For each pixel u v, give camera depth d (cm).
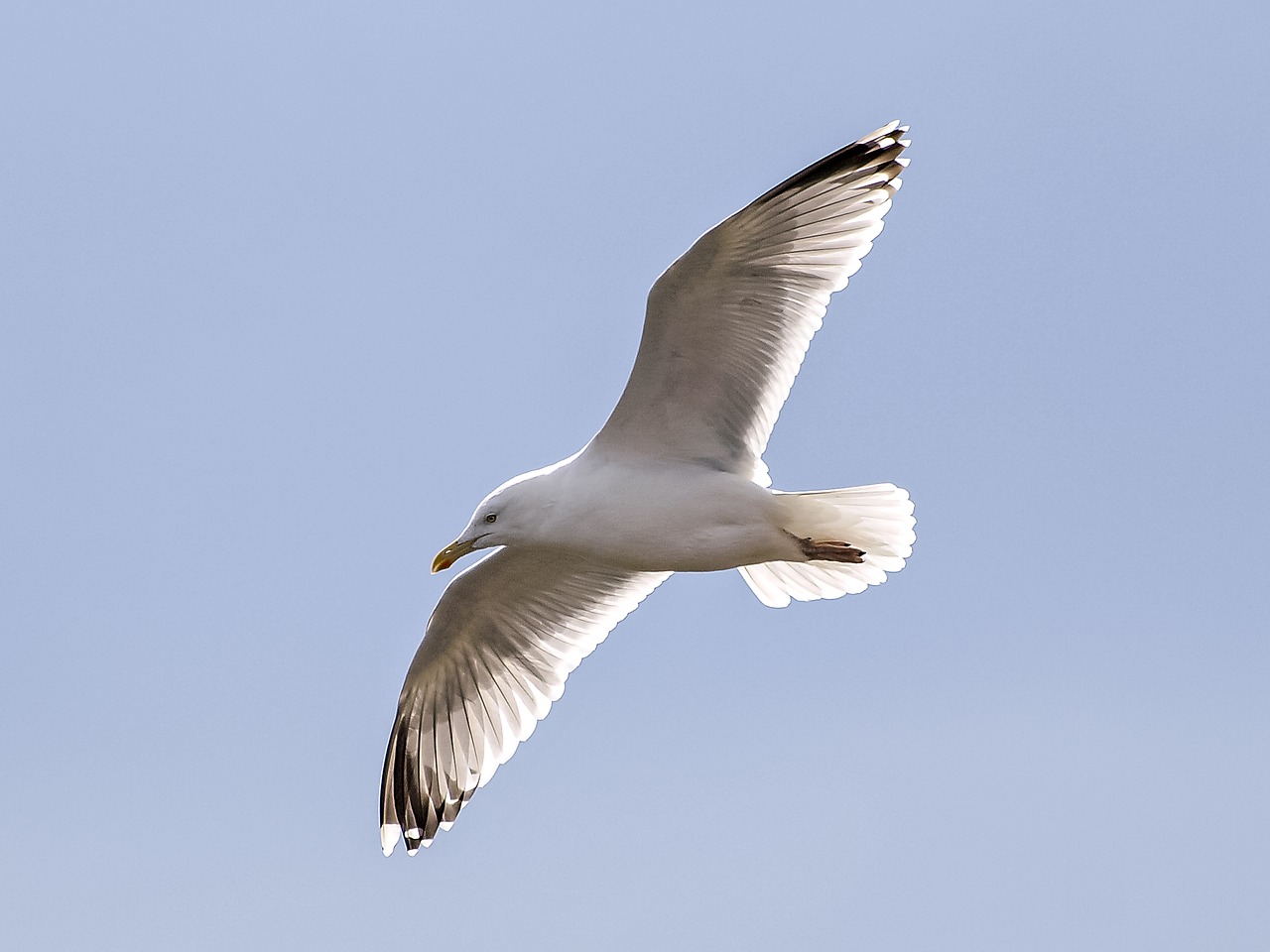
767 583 1443
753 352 1285
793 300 1271
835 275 1265
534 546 1347
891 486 1315
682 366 1280
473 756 1554
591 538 1323
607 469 1319
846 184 1232
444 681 1547
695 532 1309
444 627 1499
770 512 1301
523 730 1538
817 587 1428
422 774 1567
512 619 1510
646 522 1307
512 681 1543
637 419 1309
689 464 1317
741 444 1315
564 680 1532
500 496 1345
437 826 1559
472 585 1460
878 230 1257
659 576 1512
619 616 1518
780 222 1223
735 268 1234
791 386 1295
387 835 1570
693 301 1245
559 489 1323
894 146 1235
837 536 1310
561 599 1500
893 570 1384
